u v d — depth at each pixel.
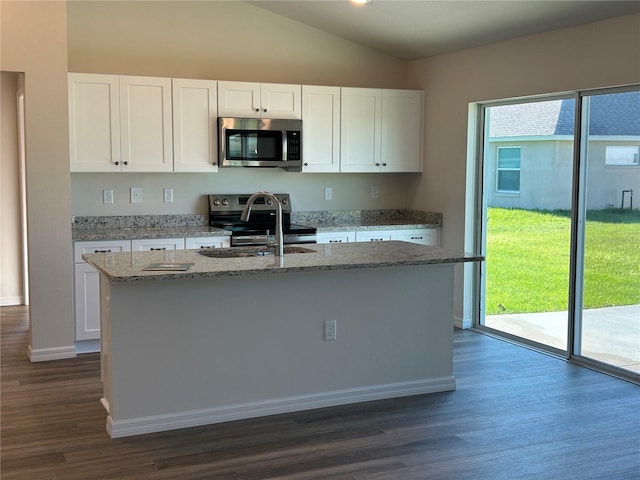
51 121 4.98
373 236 6.17
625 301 4.77
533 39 5.33
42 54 4.92
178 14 5.97
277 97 5.97
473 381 4.66
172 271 3.52
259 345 3.97
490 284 6.09
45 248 5.04
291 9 6.06
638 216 4.63
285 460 3.37
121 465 3.32
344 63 6.59
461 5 5.04
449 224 6.32
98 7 5.72
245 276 3.86
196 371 3.83
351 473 3.23
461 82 6.09
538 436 3.68
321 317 4.11
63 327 5.14
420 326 4.39
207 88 5.73
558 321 5.36
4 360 5.10
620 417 3.97
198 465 3.32
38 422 3.87
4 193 7.09
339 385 4.20
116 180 5.88
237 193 6.31
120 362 3.65
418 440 3.62
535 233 5.55
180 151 5.68
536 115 5.48
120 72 5.83
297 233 5.83
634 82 4.53
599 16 4.68
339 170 6.27
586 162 5.05
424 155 6.63
